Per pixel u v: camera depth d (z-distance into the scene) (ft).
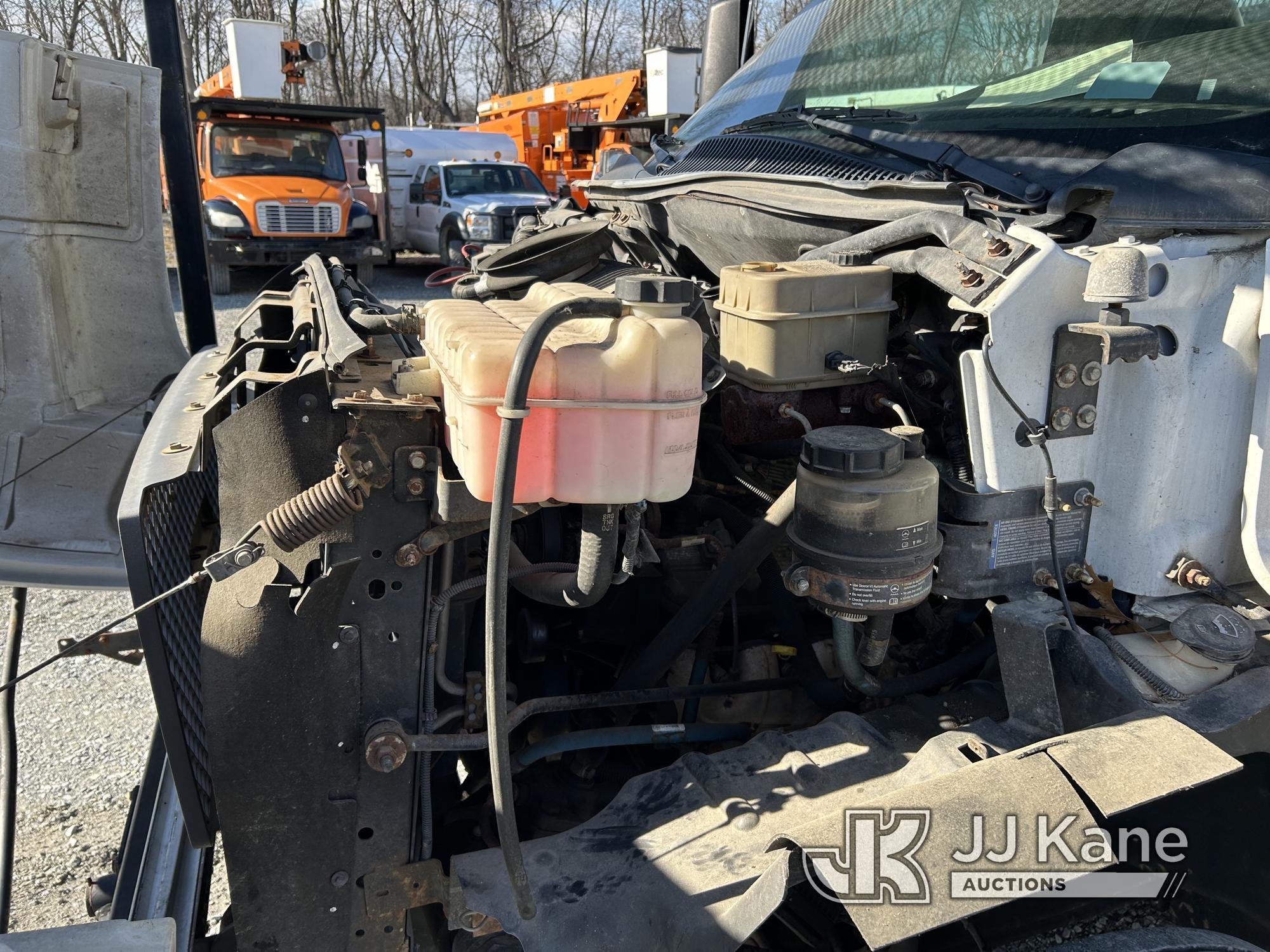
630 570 4.98
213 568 4.56
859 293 6.04
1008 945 5.60
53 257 7.46
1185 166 6.03
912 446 5.11
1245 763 5.45
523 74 104.68
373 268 44.06
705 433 7.14
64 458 7.40
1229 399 5.57
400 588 4.83
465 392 4.07
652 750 6.68
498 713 4.10
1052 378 5.25
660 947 4.59
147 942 4.76
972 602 6.29
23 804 9.28
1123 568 5.63
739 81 11.22
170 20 9.24
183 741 5.06
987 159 7.16
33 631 12.90
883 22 9.47
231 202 40.70
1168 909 5.87
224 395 5.50
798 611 6.83
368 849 5.02
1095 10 7.81
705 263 8.52
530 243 8.91
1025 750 4.61
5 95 6.94
